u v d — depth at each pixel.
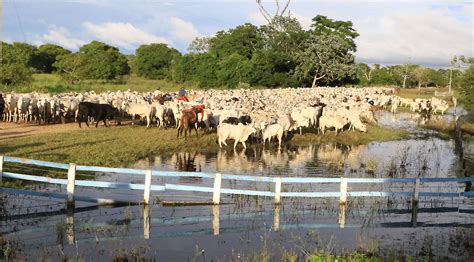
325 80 84.25
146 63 97.00
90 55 90.56
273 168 20.53
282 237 12.59
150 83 76.56
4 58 57.12
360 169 21.14
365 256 10.82
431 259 11.04
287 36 79.75
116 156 20.48
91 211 14.20
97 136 24.77
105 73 71.06
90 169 14.32
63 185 16.41
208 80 74.25
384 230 13.50
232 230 13.04
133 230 12.76
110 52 101.81
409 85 122.12
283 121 26.45
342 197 15.48
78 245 11.49
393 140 30.70
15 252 10.84
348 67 79.69
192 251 11.37
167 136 26.08
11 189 13.95
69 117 31.50
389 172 20.69
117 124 30.03
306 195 15.36
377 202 16.34
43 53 98.12
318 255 10.58
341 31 100.81
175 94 42.47
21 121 29.58
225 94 44.22
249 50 84.31
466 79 44.84
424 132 35.44
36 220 13.19
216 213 14.54
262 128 25.80
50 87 50.91
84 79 68.62
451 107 59.19
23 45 93.19
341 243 12.16
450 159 24.75
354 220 14.42
